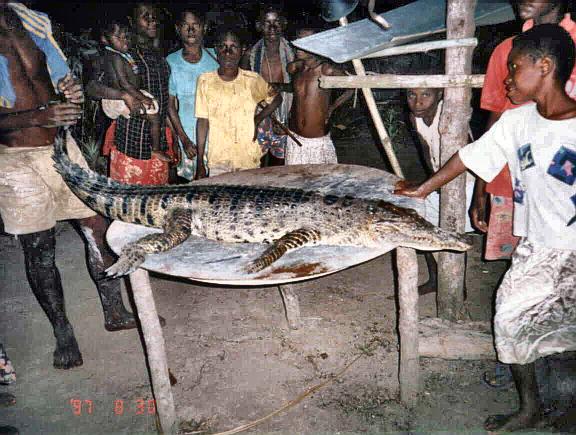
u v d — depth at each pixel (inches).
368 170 140.3
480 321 139.9
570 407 109.0
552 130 89.8
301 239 108.3
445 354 123.6
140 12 162.4
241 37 197.2
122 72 154.2
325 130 179.2
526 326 98.3
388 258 187.8
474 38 119.1
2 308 164.4
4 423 117.3
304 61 169.6
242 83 173.9
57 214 136.5
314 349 138.9
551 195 92.0
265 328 148.9
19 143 125.2
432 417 114.2
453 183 130.9
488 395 119.4
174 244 110.1
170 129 179.6
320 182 134.6
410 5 150.3
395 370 129.5
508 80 92.0
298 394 123.0
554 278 95.7
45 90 128.3
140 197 124.6
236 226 116.6
